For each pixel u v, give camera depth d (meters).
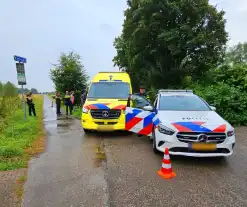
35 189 4.01
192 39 21.52
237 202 3.54
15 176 4.59
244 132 8.62
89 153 6.16
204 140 4.86
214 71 14.59
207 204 3.48
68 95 16.27
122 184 4.18
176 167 5.03
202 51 22.52
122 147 6.79
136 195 3.77
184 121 5.29
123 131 8.76
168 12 23.02
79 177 4.51
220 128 4.96
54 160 5.57
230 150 4.98
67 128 10.27
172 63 25.55
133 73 29.92
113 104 8.41
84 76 25.86
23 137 7.95
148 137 8.17
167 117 5.62
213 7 23.58
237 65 13.34
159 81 24.84
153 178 4.45
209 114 5.84
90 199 3.65
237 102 10.09
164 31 22.30
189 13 22.81
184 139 4.96
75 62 25.69
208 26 23.97
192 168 4.97
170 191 3.91
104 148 6.68
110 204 3.50
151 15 23.20
